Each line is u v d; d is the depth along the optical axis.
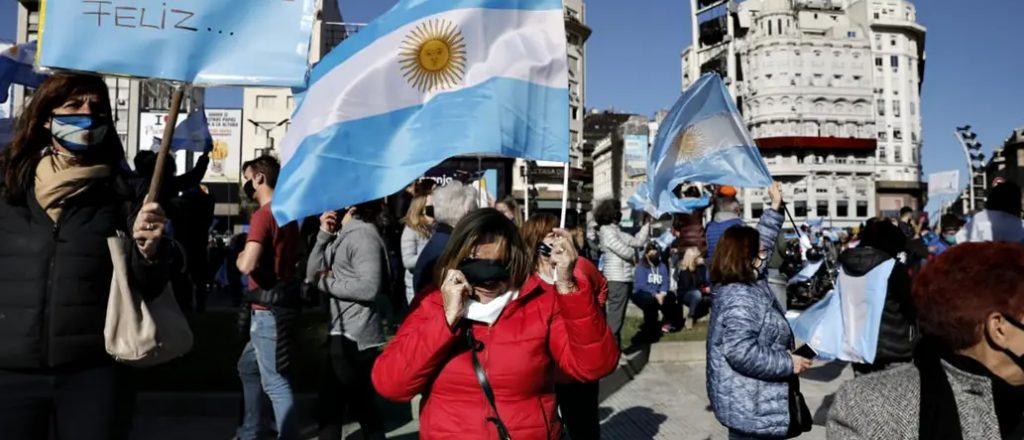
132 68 2.47
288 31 2.62
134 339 2.40
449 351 2.40
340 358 4.34
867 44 88.06
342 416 4.43
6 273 2.37
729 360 3.30
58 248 2.38
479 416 2.34
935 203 17.34
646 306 9.07
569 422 4.12
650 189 5.87
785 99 85.62
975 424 1.52
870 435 1.63
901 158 93.00
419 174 3.09
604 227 7.67
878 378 1.71
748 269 3.41
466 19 3.26
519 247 2.48
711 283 3.60
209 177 32.38
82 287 2.40
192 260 4.23
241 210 31.98
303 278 4.57
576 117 70.50
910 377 1.65
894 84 93.00
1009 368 1.55
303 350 7.91
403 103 3.21
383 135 3.17
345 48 3.29
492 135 3.13
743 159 5.62
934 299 1.62
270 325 4.18
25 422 2.37
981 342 1.58
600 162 93.88
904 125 93.38
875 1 92.12
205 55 2.55
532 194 32.94
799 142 84.12
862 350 4.41
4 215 2.41
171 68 2.51
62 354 2.36
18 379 2.38
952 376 1.58
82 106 2.45
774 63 85.81
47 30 2.42
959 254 1.65
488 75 3.23
